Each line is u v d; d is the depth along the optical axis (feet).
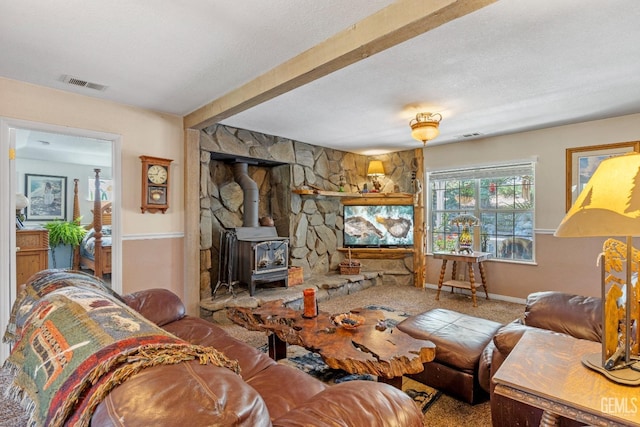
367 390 3.77
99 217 16.87
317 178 17.07
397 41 5.93
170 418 2.09
